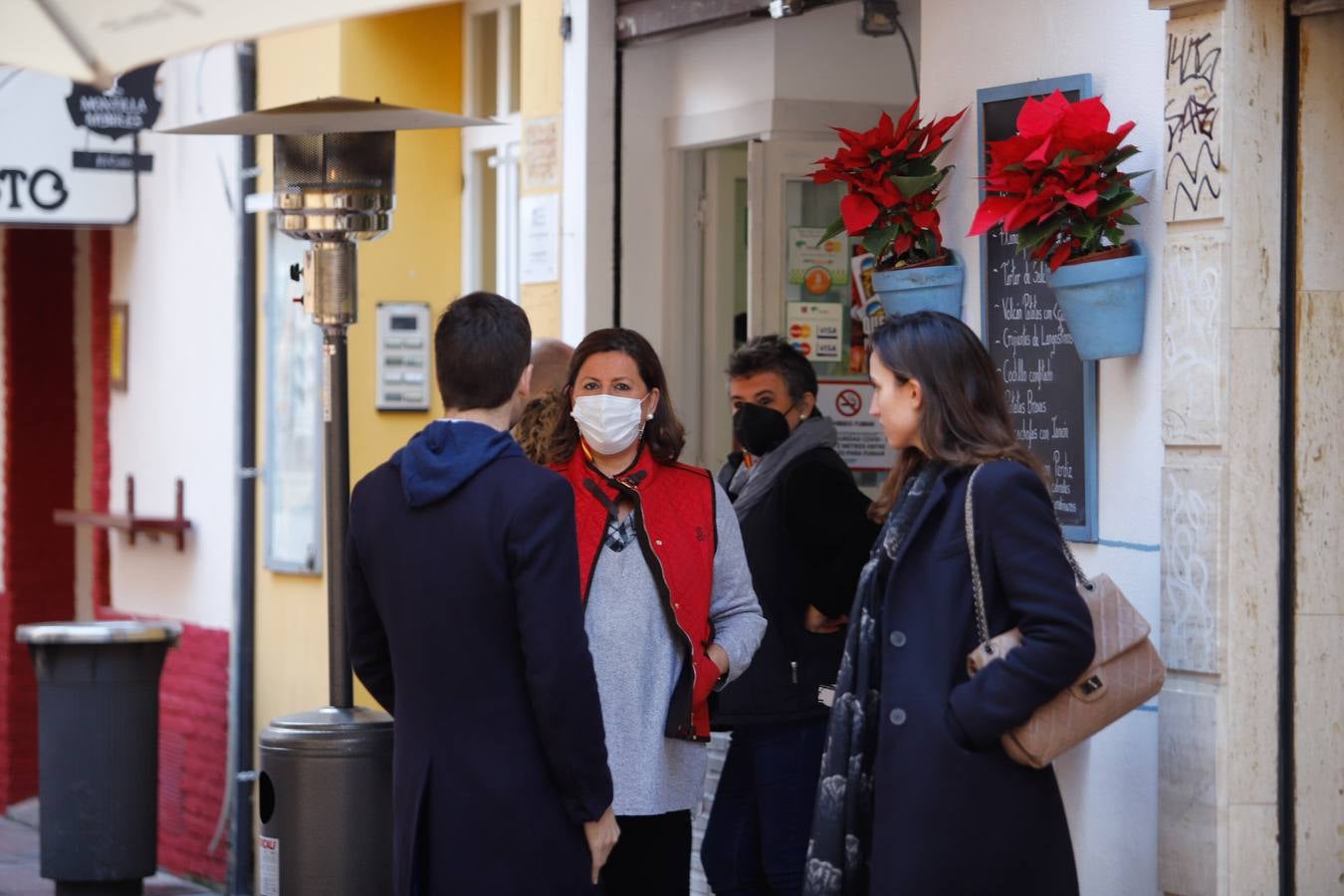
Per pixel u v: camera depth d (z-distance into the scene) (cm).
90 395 1588
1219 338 608
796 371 754
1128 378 651
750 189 944
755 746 730
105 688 1087
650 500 640
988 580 540
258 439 1242
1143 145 648
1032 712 528
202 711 1303
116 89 1202
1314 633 618
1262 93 612
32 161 1249
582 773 546
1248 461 611
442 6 1164
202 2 684
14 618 1566
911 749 538
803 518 712
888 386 563
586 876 556
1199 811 614
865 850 562
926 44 747
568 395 651
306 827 715
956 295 722
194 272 1305
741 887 746
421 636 557
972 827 533
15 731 1570
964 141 727
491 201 1173
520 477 553
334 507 771
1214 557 609
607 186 986
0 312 1564
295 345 1207
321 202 770
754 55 950
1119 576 657
